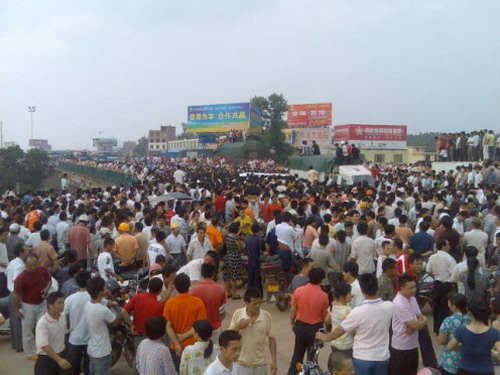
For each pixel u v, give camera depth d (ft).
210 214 43.01
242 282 40.34
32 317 27.53
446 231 31.37
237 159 170.50
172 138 463.42
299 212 42.39
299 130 213.66
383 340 18.21
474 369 17.74
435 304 28.66
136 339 24.14
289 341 29.73
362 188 57.52
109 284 28.43
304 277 25.73
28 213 48.32
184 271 27.89
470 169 71.05
